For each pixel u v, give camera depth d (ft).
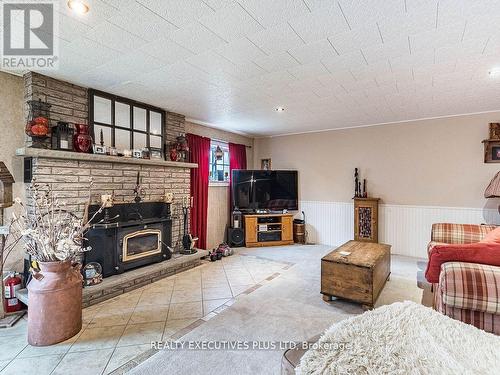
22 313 8.22
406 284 10.62
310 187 18.67
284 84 9.84
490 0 5.31
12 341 6.86
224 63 8.14
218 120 15.30
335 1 5.37
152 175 12.03
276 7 5.55
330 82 9.64
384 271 10.11
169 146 13.08
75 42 6.90
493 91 10.50
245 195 17.78
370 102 11.98
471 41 6.86
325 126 16.90
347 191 17.30
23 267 8.81
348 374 2.81
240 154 18.99
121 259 9.95
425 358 2.93
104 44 7.01
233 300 9.18
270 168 20.20
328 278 9.00
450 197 14.33
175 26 6.23
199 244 15.48
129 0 5.27
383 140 16.08
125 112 11.30
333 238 17.80
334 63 8.17
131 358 6.13
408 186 15.39
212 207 17.04
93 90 10.14
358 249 10.30
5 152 8.54
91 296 8.87
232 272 12.13
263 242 17.42
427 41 6.89
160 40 6.83
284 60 7.97
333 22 6.09
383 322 3.63
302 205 19.01
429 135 14.79
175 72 8.80
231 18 5.92
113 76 9.08
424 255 14.92
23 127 8.89
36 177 8.38
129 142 11.45
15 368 5.80
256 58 7.84
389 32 6.50
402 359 2.91
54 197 7.85
